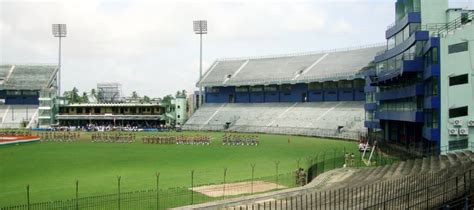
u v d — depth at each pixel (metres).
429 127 64.81
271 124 147.00
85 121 175.62
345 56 152.62
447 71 60.34
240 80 167.75
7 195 42.69
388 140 91.69
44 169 60.56
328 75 143.75
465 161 43.12
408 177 35.53
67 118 173.25
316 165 52.62
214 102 178.50
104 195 39.31
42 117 168.75
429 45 61.81
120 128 159.00
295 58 168.75
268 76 163.12
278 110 154.50
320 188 41.44
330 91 148.38
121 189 45.41
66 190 45.03
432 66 60.84
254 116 156.38
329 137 122.56
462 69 59.56
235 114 162.38
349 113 132.25
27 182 50.06
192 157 74.75
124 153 81.56
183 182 49.50
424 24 70.38
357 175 47.75
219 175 54.62
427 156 57.41
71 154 79.88
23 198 41.22
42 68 185.12
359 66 138.62
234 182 47.91
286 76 158.00
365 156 68.69
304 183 46.44
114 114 174.12
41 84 175.88
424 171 40.34
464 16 67.06
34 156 76.62
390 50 83.12
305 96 155.62
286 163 65.81
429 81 64.75
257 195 39.25
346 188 36.06
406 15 73.00
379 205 27.48
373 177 43.97
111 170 59.41
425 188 29.62
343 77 137.88
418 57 68.31
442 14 70.06
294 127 139.12
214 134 136.38
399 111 79.25
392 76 78.12
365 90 110.88
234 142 101.06
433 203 26.48
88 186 47.28
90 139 115.31
